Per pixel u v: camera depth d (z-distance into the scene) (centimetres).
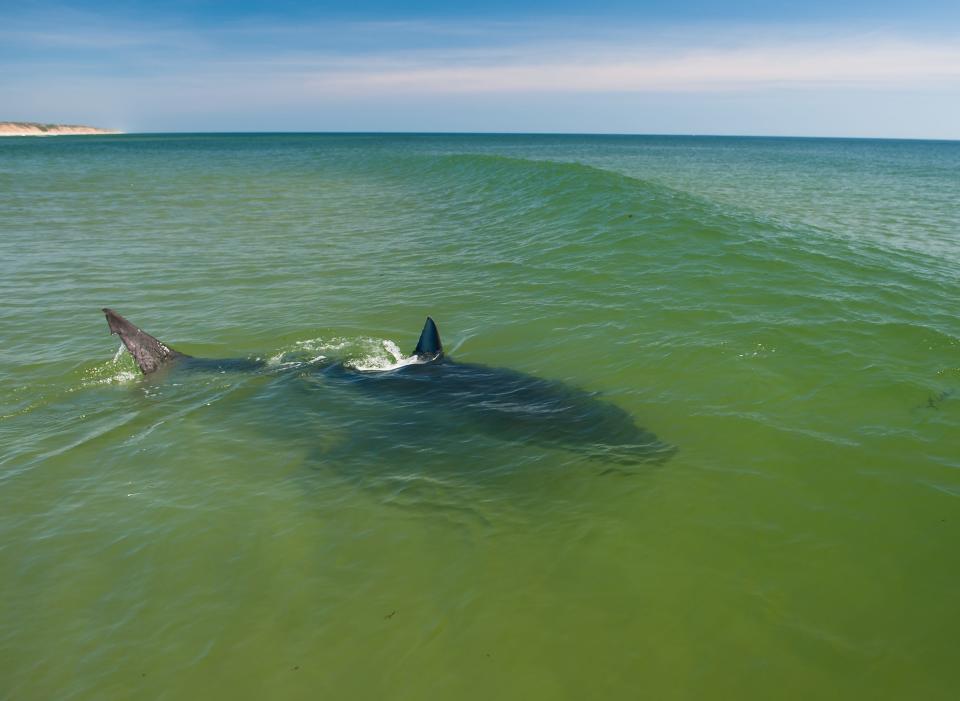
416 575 564
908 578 541
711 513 638
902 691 436
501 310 1345
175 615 525
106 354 1142
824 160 8481
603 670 460
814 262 1461
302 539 619
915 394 856
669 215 1902
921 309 1173
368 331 1267
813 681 446
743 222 1822
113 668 475
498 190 2895
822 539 593
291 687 454
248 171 5100
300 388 987
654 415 848
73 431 857
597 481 705
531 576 558
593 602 525
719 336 1083
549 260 1689
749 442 766
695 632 491
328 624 510
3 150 9406
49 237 2195
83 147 10875
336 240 2161
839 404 844
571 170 2850
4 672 473
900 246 1873
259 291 1550
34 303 1450
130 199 3256
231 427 864
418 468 748
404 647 485
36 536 632
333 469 752
